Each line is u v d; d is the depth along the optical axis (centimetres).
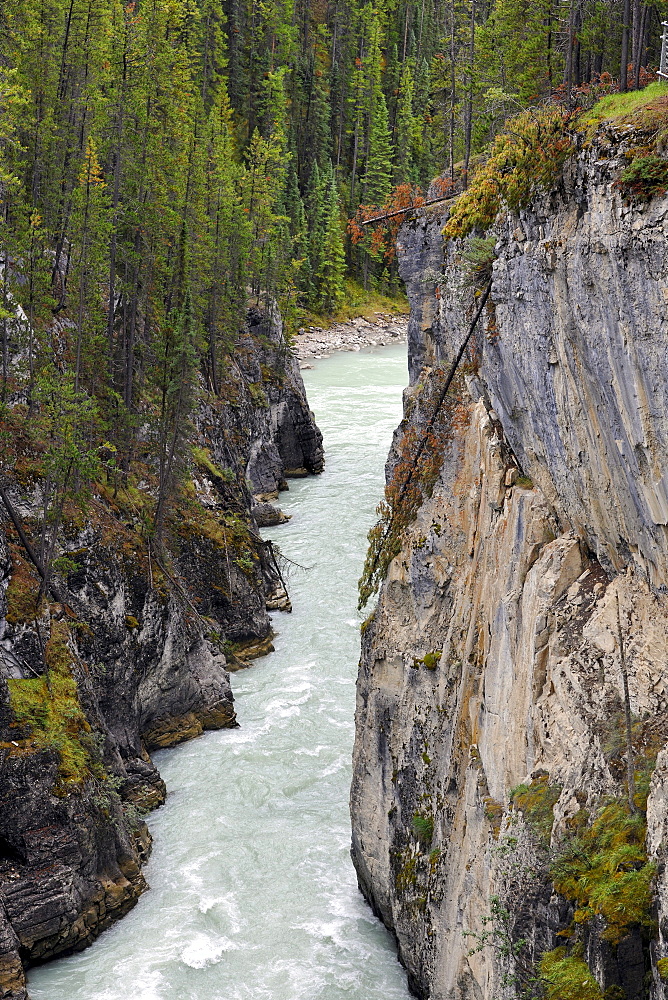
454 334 2609
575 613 1727
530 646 1805
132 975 2538
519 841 1625
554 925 1466
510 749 1862
